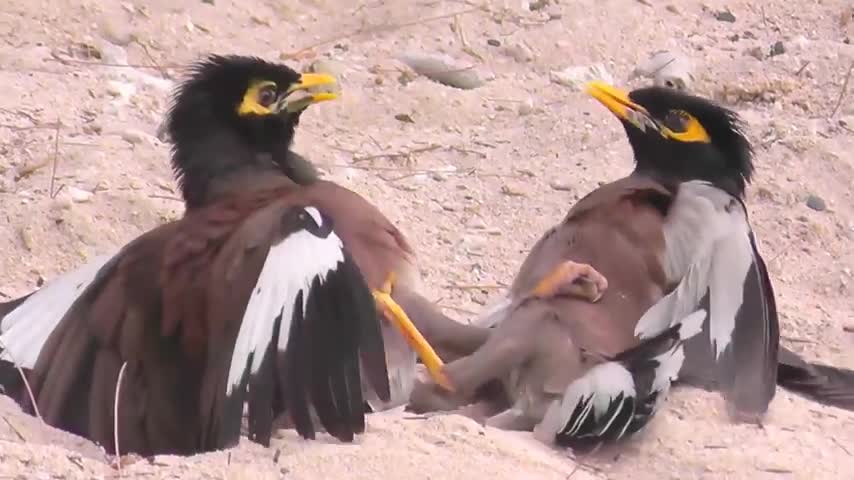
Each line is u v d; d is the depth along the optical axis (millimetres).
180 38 16125
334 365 9477
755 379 10367
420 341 10406
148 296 10242
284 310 9508
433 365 10391
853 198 14422
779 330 11891
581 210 11195
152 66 15555
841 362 12141
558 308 10539
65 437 10039
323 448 9539
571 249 11016
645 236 10875
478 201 14016
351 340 9516
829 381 11555
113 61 15516
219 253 10070
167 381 9969
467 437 9859
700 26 17391
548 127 15297
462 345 10875
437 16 17094
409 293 10898
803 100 15945
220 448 9477
